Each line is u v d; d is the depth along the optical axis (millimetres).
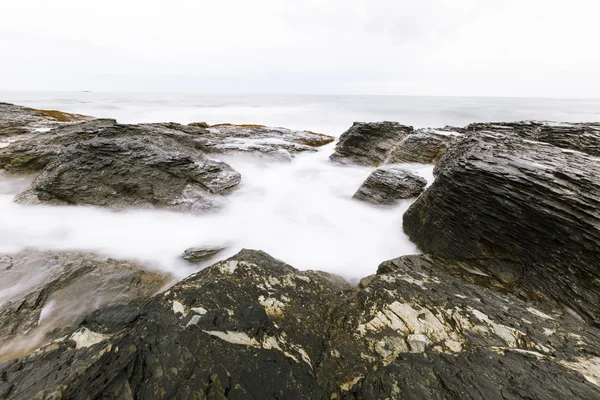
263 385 3953
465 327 5160
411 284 6668
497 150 9758
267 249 10281
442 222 8914
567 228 6441
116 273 8016
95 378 3660
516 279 7117
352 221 12258
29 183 14344
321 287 7109
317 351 4926
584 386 3730
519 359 4293
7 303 6461
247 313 5234
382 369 4293
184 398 3621
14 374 3844
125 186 12055
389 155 19359
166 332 4531
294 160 20391
